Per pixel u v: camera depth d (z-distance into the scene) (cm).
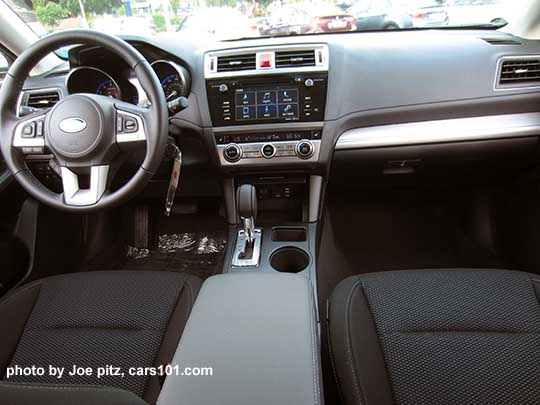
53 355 75
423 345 71
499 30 134
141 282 92
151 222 172
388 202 182
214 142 119
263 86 115
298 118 115
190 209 171
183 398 45
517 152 124
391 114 116
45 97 117
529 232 136
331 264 157
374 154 124
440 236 167
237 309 59
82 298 87
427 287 83
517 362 66
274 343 52
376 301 81
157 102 81
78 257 155
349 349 73
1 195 115
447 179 148
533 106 116
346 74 115
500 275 85
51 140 81
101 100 82
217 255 165
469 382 64
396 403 63
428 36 121
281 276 67
